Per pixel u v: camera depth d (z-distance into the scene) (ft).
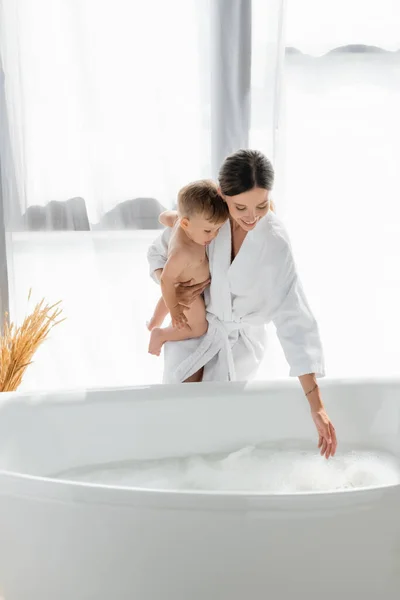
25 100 8.81
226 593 5.29
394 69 9.40
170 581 5.30
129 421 7.29
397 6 9.22
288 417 7.54
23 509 5.38
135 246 9.29
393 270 10.02
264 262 7.02
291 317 7.11
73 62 8.78
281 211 9.22
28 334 8.20
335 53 9.28
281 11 8.72
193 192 6.53
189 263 7.01
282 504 5.08
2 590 5.74
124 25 8.73
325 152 9.55
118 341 9.50
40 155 8.97
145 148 9.05
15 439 6.92
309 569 5.25
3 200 8.95
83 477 7.06
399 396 7.69
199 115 9.01
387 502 5.20
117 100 8.89
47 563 5.48
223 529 5.13
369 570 5.34
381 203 9.80
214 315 7.52
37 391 7.18
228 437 7.47
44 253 9.20
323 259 9.89
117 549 5.27
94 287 9.35
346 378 7.69
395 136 9.60
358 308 10.05
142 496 5.13
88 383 9.56
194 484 6.92
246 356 7.72
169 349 7.75
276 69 8.87
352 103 9.44
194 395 7.36
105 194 9.09
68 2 8.61
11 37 8.58
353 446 7.66
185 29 8.80
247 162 6.23
